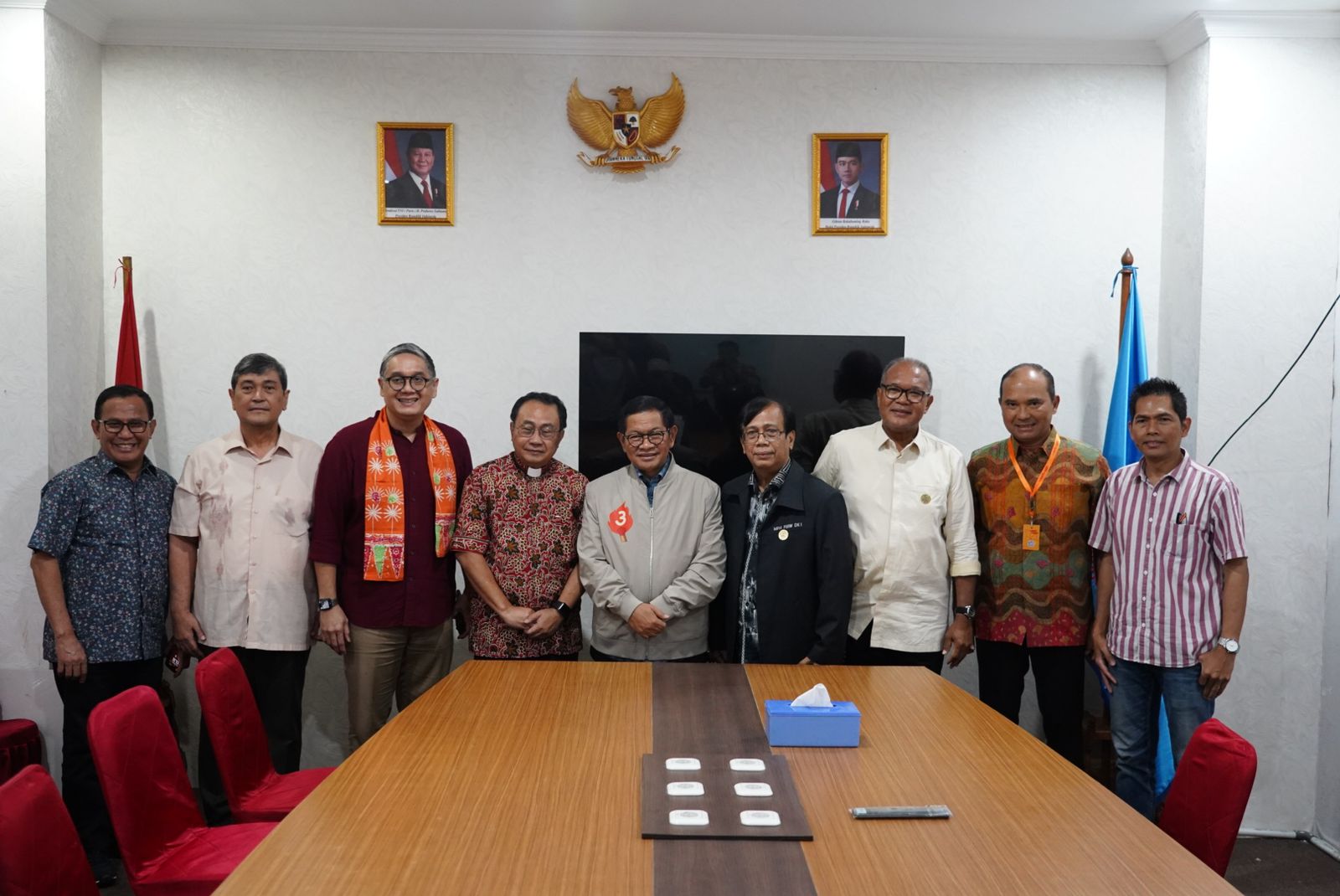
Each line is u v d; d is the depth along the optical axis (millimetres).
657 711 2664
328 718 4355
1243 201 4027
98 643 3555
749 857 1751
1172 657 3367
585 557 3467
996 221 4398
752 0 3951
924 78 4379
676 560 3459
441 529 3629
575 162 4348
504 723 2535
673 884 1639
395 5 4012
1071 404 4422
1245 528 3986
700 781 2109
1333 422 4023
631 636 3498
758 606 3445
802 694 2559
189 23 4184
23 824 1847
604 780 2125
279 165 4293
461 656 4461
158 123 4266
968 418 4418
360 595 3611
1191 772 2174
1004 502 3646
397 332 4344
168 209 4281
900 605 3578
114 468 3623
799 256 4387
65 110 3969
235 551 3643
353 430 3652
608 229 4363
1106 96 4387
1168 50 4293
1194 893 1624
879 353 4336
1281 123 4016
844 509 3434
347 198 4316
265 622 3633
